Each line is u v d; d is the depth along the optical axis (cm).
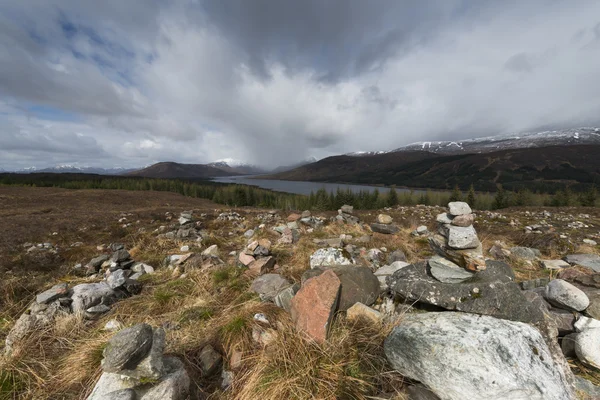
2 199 2753
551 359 225
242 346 297
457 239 375
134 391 215
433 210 2048
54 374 282
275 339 289
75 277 621
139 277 583
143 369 212
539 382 196
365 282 387
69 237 1007
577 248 785
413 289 333
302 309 314
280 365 255
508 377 193
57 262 737
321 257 509
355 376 244
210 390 259
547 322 267
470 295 292
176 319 378
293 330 299
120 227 1204
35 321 359
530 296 323
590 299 300
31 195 3269
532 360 212
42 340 335
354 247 714
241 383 257
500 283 291
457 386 201
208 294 462
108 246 891
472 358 204
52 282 575
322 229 1051
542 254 752
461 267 376
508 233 1153
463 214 384
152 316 398
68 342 332
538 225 1238
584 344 257
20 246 849
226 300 435
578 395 218
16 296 493
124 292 482
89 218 1375
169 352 293
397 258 597
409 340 238
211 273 552
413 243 803
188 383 240
